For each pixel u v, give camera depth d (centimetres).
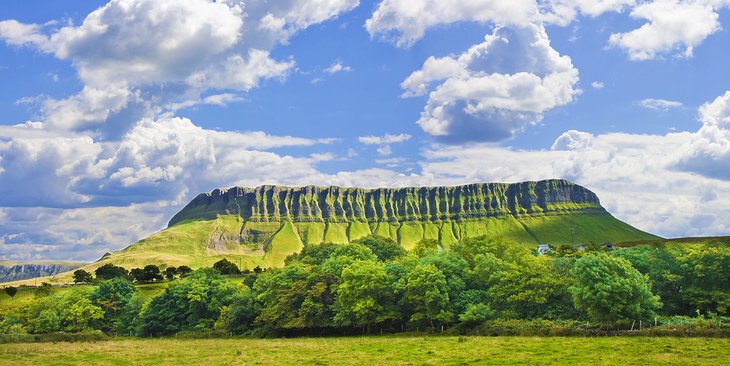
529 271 10662
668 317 9525
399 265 12638
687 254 11094
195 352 7806
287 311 12044
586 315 9662
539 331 8869
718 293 10031
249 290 14012
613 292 8888
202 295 13838
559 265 11188
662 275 10825
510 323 9669
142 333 13700
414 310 11381
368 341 9175
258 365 6216
